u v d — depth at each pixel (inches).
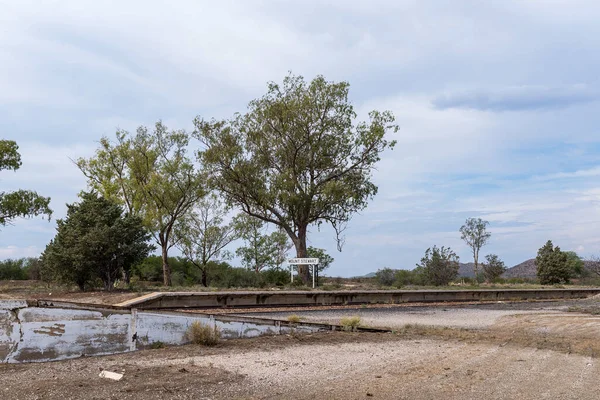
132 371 335.9
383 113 1780.3
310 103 1740.9
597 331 649.0
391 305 1136.2
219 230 1951.3
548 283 2390.5
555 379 346.6
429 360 416.8
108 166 1861.5
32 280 1823.3
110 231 1160.8
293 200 1660.9
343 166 1813.5
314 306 1048.8
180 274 1990.7
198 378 324.2
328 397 291.6
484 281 2495.1
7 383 296.4
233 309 927.7
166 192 1745.8
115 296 962.1
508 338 557.0
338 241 1813.5
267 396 291.1
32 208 1445.6
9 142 1451.8
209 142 1748.3
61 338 432.8
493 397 297.4
